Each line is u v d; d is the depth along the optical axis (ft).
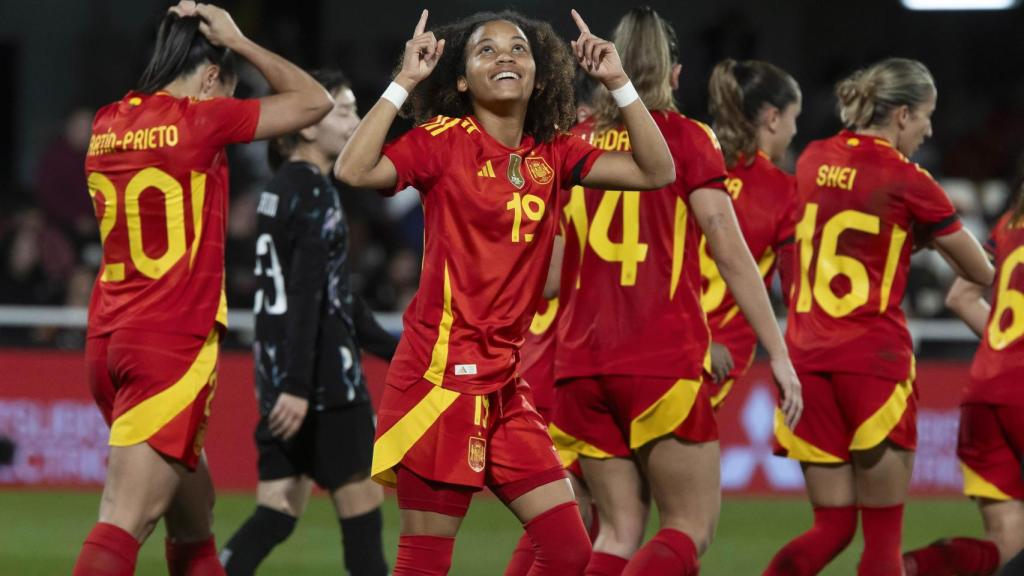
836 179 50.57
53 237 114.83
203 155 41.52
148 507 41.14
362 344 55.77
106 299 42.22
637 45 44.19
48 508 88.48
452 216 36.94
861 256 50.24
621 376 43.52
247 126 41.65
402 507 37.63
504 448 38.01
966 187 140.26
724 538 81.00
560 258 45.50
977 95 152.76
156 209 41.34
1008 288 52.06
